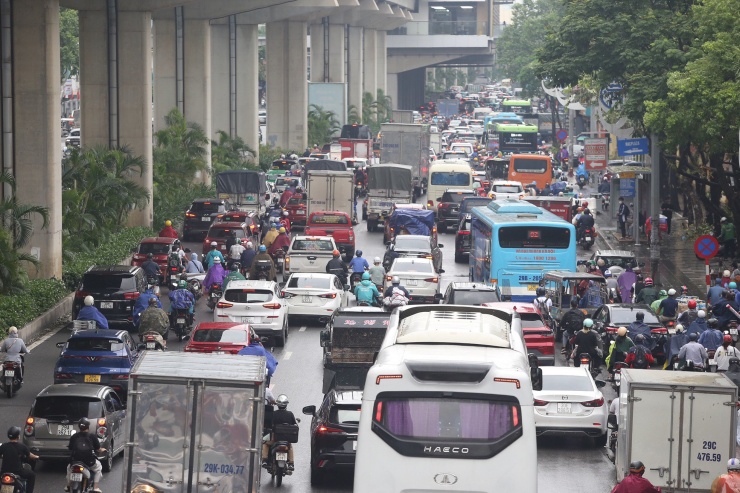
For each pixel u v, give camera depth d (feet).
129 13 355.77
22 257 223.10
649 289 223.51
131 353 154.81
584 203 347.77
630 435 109.29
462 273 300.61
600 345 179.93
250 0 469.57
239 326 169.78
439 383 90.68
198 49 463.83
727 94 240.53
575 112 631.97
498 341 97.19
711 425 108.47
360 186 487.20
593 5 294.25
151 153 360.69
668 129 257.75
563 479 126.93
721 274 262.06
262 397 97.30
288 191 397.80
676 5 292.61
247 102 553.64
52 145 256.93
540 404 138.51
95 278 211.41
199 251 326.24
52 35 257.34
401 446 90.33
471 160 594.65
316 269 264.11
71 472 108.68
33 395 164.45
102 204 291.99
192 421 96.94
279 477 121.60
